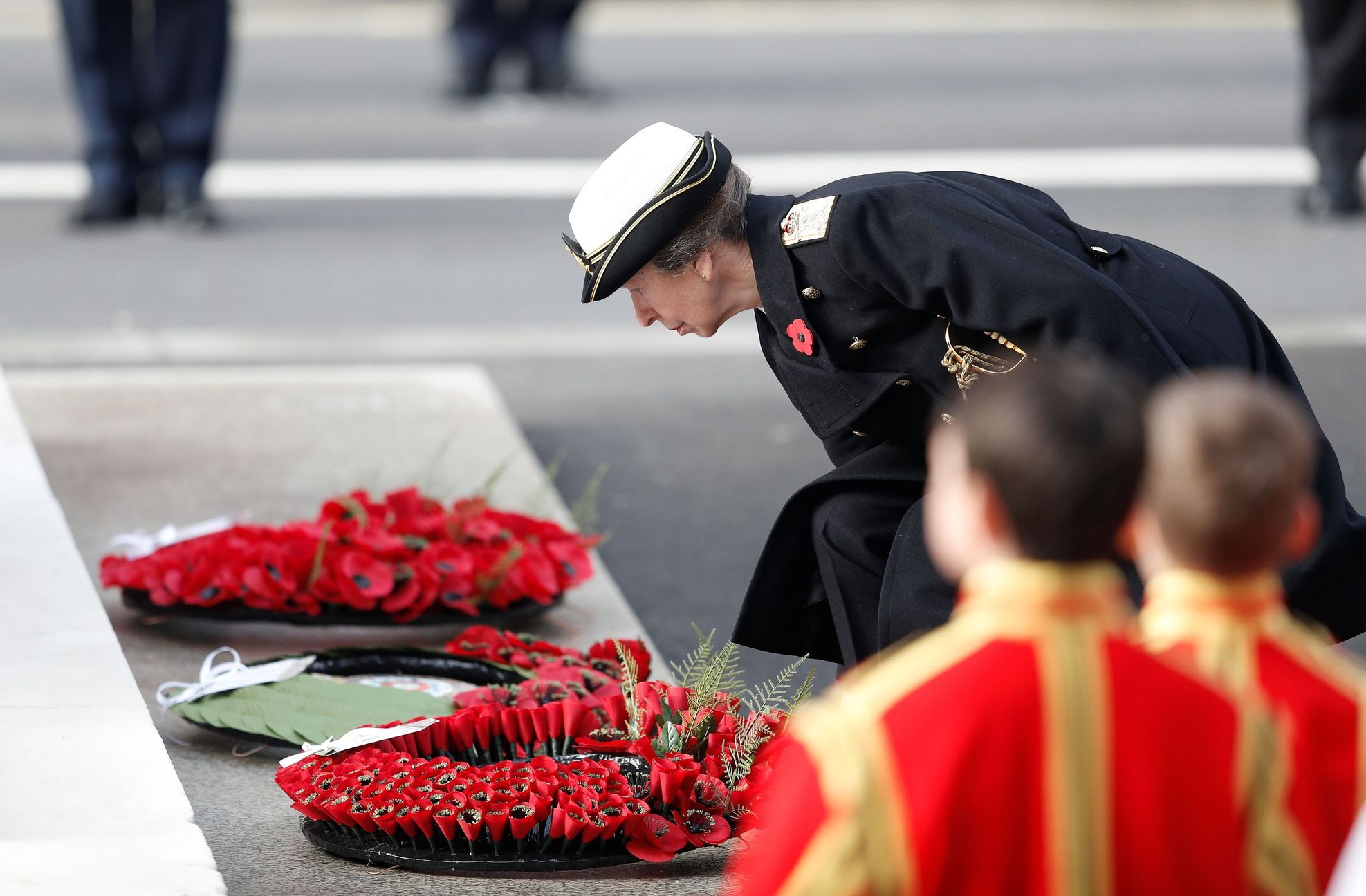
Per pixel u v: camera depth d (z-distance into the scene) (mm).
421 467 19375
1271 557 6219
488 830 10328
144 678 13492
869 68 52688
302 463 19484
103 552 16391
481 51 46000
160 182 34188
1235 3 68812
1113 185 38156
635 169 10758
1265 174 39469
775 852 5699
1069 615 5828
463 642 13445
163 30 32906
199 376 23188
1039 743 5676
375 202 36562
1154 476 6168
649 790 10523
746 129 43562
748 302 11172
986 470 5863
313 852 10570
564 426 22938
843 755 5680
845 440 11742
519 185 38281
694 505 19844
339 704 12273
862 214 10391
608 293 10977
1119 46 57594
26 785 10148
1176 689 5805
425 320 28406
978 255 10055
